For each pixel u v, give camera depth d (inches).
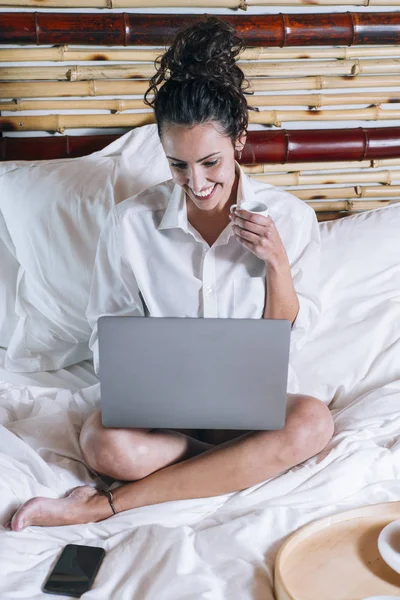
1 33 77.0
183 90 50.8
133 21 78.5
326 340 72.1
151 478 55.6
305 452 56.3
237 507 54.5
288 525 51.7
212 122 51.5
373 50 83.9
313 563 47.3
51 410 63.2
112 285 63.2
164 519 53.1
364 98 85.4
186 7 80.4
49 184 74.5
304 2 81.4
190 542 49.6
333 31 81.3
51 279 73.5
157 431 58.4
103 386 52.6
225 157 53.6
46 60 79.7
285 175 87.1
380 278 76.5
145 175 75.0
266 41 80.9
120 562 48.6
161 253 60.9
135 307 63.6
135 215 60.7
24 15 76.9
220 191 55.7
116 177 74.3
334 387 69.1
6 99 81.0
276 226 63.2
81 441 57.9
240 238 57.1
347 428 61.4
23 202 74.4
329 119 85.9
